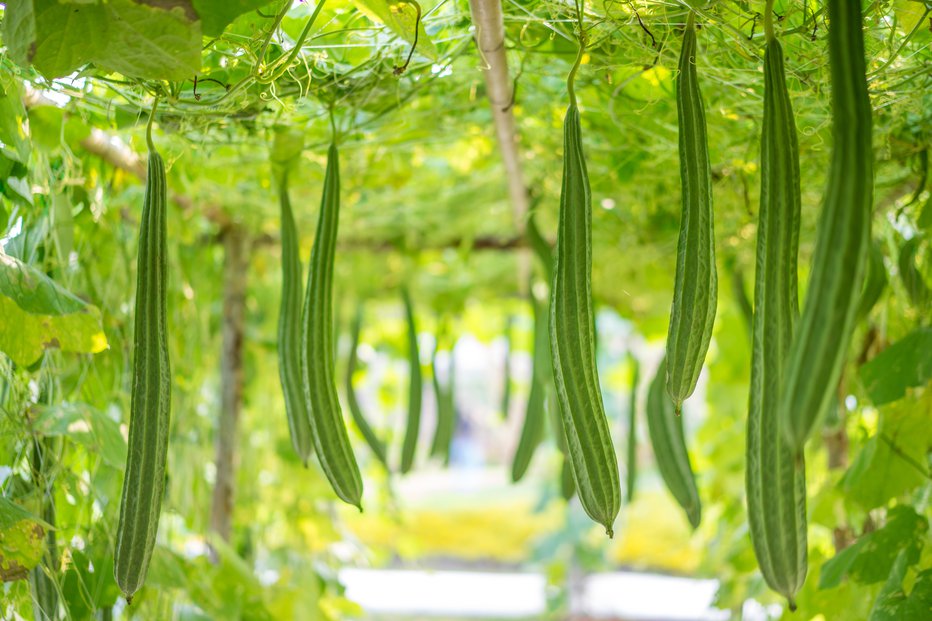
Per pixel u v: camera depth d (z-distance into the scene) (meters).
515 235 3.17
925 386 1.79
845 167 1.08
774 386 1.17
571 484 2.46
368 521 8.16
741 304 2.53
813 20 1.48
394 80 1.75
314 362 1.45
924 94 1.64
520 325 5.02
